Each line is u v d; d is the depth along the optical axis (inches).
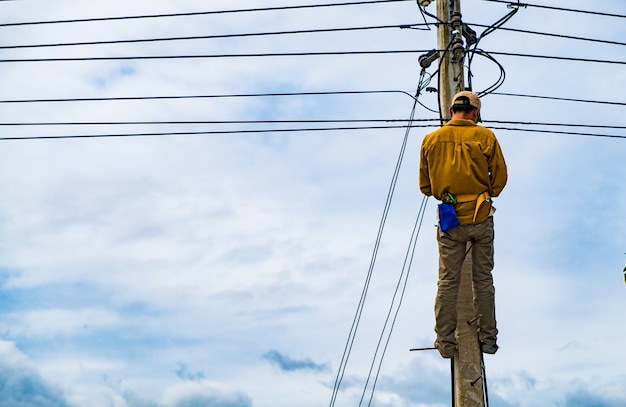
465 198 304.7
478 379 302.7
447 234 305.4
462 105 313.1
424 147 311.1
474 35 408.5
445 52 390.6
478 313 307.0
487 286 306.7
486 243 305.9
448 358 310.0
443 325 305.0
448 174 304.0
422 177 315.3
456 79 387.9
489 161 305.3
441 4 401.1
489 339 307.6
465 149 304.2
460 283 311.9
